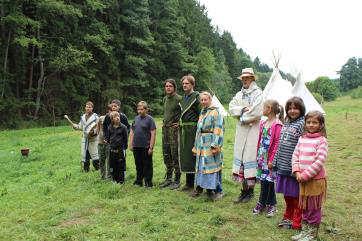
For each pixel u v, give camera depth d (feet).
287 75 70.59
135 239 17.78
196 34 202.18
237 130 23.15
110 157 28.12
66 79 110.73
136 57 138.31
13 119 96.17
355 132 63.98
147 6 146.51
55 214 21.63
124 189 26.08
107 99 125.18
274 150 19.80
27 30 102.27
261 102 22.24
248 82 23.07
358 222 20.36
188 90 25.02
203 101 23.45
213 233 18.38
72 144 52.65
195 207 22.00
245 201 23.16
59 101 109.91
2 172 37.24
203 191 25.44
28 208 23.03
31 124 98.89
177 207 22.34
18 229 19.45
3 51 98.32
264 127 20.84
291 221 19.30
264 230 18.83
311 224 17.56
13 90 104.17
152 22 152.76
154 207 22.09
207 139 23.36
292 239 17.60
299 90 61.82
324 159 16.98
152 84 151.64
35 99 107.96
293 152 18.11
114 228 19.11
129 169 34.04
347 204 23.63
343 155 41.50
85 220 20.53
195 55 195.42
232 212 21.30
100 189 26.37
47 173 34.58
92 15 120.57
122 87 136.87
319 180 17.24
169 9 162.81
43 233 18.94
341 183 28.76
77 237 18.06
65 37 110.63
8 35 97.45
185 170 24.99
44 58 104.78
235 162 23.03
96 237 18.06
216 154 23.40
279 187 18.90
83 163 34.55
